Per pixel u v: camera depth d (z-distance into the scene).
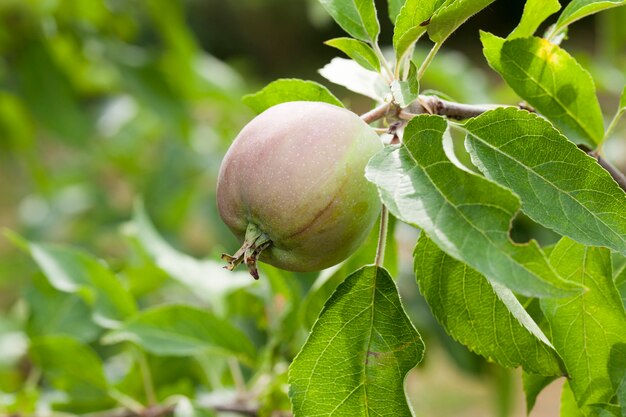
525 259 0.32
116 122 0.95
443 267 0.38
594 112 0.40
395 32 0.37
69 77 0.88
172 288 0.80
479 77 0.85
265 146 0.36
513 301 0.37
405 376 0.36
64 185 1.09
